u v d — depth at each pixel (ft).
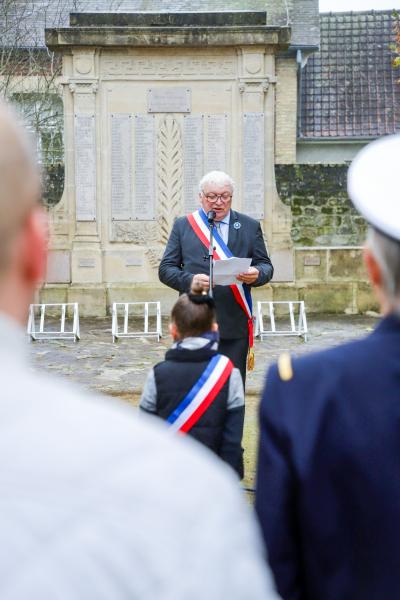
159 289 51.55
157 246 51.90
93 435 3.54
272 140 51.49
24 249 3.78
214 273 21.11
